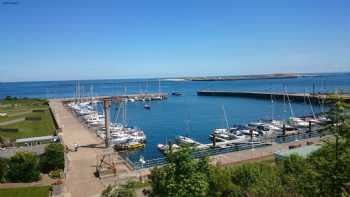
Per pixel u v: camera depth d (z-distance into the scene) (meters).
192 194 18.19
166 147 69.75
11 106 134.50
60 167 46.38
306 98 151.38
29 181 42.09
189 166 18.95
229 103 165.00
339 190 12.57
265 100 171.62
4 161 42.94
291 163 28.30
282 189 21.55
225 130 85.88
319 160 13.81
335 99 13.54
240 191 25.02
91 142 68.50
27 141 63.72
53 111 115.81
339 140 13.00
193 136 87.38
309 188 14.35
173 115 127.94
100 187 40.91
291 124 89.81
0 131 77.69
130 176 44.44
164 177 19.77
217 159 50.31
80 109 135.88
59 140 66.00
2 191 38.47
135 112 138.50
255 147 61.22
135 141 74.62
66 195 38.25
